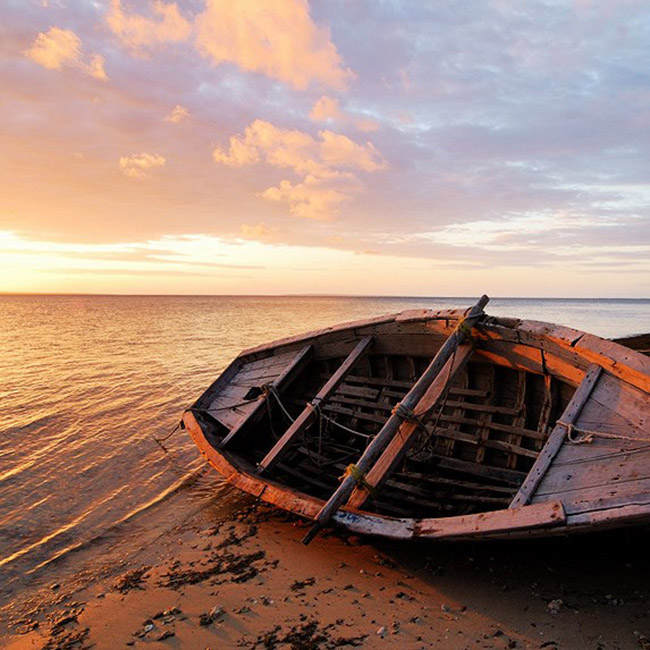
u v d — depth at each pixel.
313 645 4.04
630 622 4.04
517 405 6.07
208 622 4.49
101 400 15.55
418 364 7.43
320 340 8.54
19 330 46.91
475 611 4.37
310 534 4.86
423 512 5.66
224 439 7.70
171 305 143.88
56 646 4.28
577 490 3.97
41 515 7.21
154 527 6.83
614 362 4.64
